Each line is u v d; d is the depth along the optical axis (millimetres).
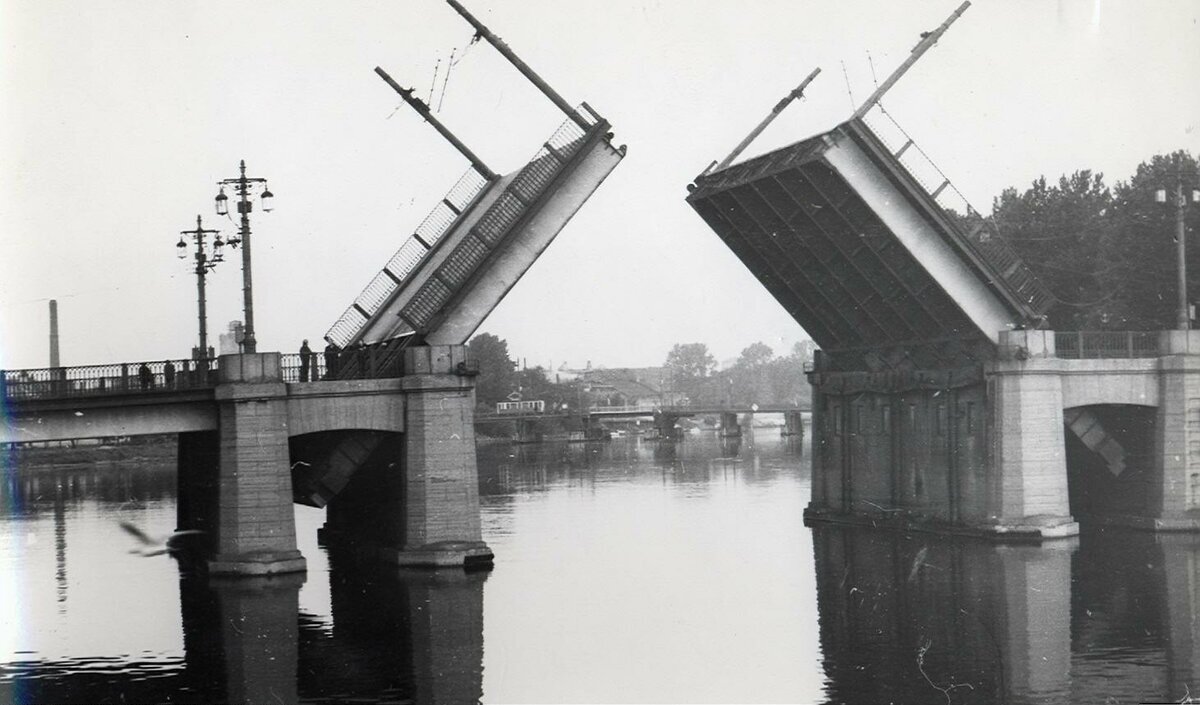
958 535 43438
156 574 39094
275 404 36312
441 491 37875
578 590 34688
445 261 38594
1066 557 38500
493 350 140875
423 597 33781
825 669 26453
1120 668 26219
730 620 31062
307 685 25703
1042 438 41750
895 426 46906
